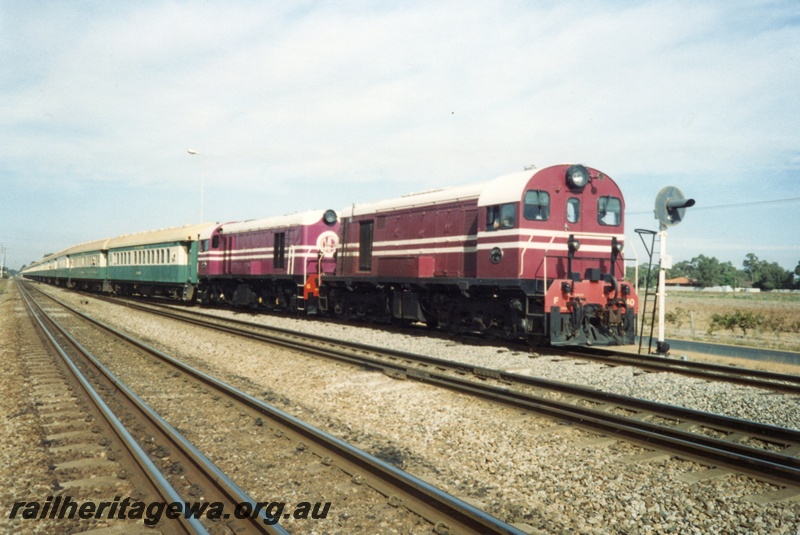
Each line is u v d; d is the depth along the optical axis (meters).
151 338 18.44
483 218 15.36
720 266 147.50
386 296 19.75
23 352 14.45
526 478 6.16
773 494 5.65
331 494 5.53
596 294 14.27
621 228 15.75
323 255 24.22
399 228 18.86
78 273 55.19
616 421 7.89
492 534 4.46
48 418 8.20
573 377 11.30
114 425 7.26
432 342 16.09
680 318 29.69
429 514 4.96
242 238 28.97
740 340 20.97
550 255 14.51
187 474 5.93
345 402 9.62
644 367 12.48
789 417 8.50
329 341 15.60
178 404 9.20
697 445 6.62
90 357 12.76
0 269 160.38
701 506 5.46
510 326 15.15
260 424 7.75
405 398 9.54
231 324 21.59
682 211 14.35
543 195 14.59
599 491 5.80
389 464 5.74
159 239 35.78
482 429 7.86
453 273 16.58
